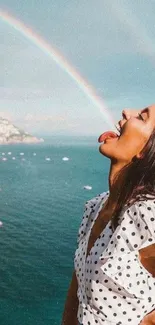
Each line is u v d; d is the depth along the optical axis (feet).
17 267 156.76
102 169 456.86
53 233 198.18
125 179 6.21
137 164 6.07
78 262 6.86
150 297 5.99
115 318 6.03
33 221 221.66
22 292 137.08
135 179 6.07
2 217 229.45
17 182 355.97
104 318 6.11
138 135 6.10
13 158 609.42
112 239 6.10
